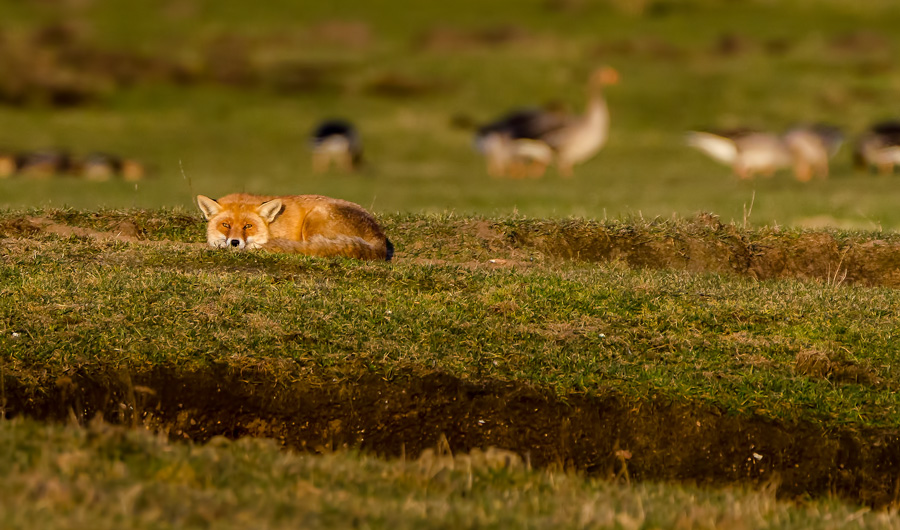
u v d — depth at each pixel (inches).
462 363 1232.8
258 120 5964.6
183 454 865.5
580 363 1243.8
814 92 6412.4
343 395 1199.6
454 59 7229.3
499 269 1573.6
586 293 1439.5
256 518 723.4
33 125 5669.3
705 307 1414.9
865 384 1235.2
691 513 835.4
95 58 6840.6
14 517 682.8
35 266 1439.5
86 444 863.1
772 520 861.2
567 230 1806.1
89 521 685.9
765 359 1277.1
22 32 7682.1
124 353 1217.4
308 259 1535.4
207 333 1262.3
